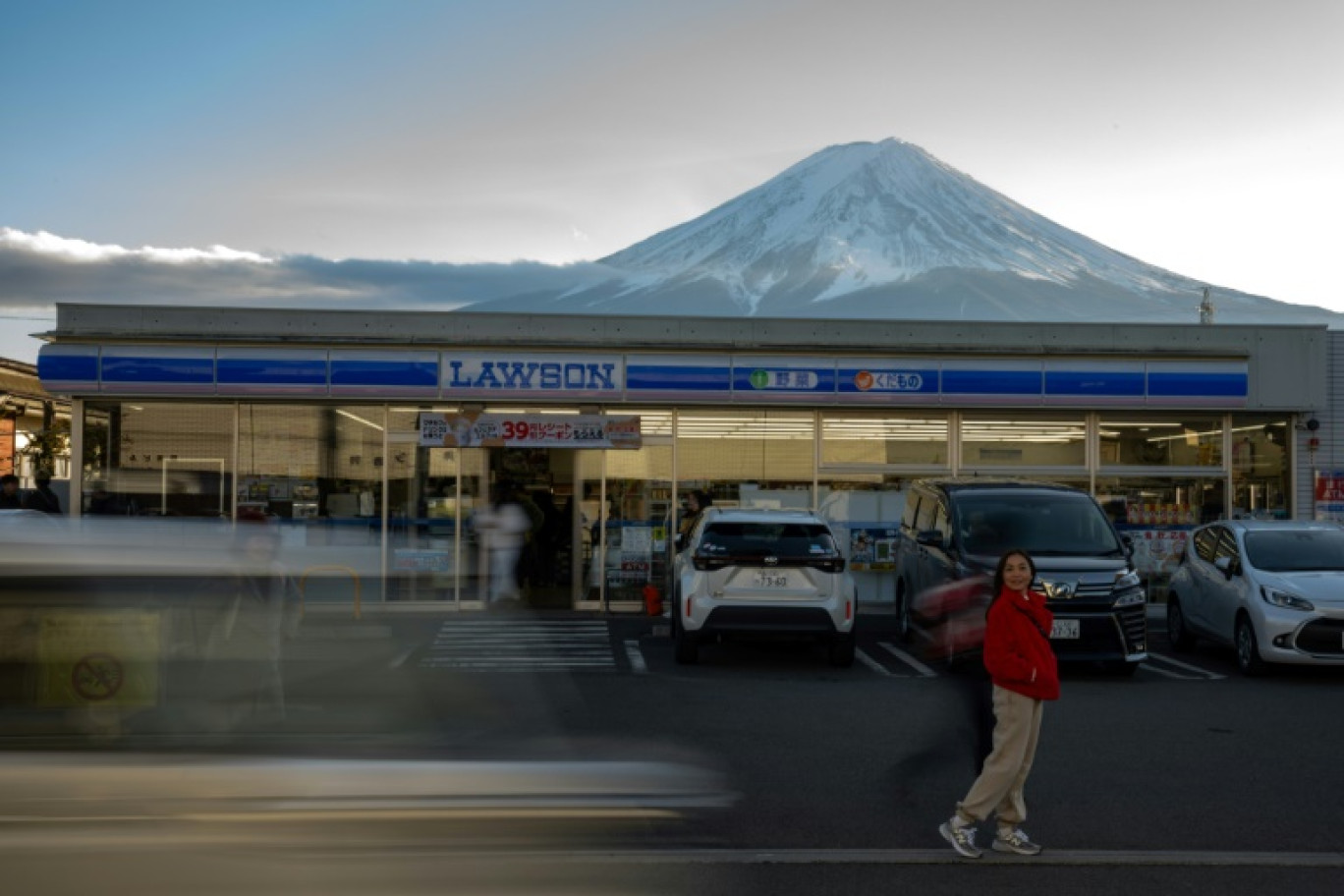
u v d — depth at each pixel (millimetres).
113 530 4641
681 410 20922
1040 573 14109
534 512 20844
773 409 21078
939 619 15109
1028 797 8336
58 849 3738
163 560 4309
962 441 21250
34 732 3994
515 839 3879
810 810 7793
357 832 3797
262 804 3789
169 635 4227
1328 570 14867
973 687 9273
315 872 3766
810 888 6234
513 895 3838
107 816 3762
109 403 20484
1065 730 10852
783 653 15992
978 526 15156
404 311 20406
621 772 4094
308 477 20578
